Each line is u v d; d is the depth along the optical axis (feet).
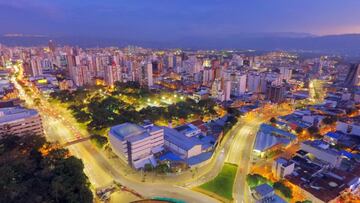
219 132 577.02
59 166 370.32
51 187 329.11
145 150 446.19
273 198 336.08
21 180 345.10
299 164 420.77
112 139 472.44
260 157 477.36
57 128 611.06
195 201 348.18
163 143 486.79
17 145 437.58
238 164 453.17
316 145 455.63
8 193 302.45
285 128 613.93
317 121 615.16
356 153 471.62
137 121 593.42
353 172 403.13
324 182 372.99
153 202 336.08
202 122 636.89
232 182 395.14
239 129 628.69
